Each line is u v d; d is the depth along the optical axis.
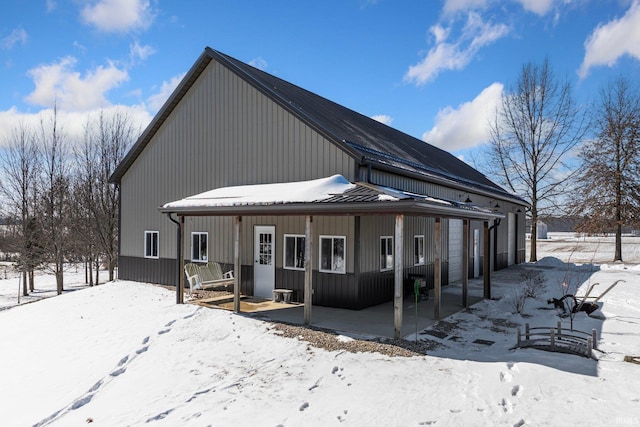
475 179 19.53
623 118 25.25
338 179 10.00
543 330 8.55
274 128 11.73
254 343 7.89
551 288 14.22
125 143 26.34
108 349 8.71
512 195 22.27
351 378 6.11
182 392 6.34
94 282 28.69
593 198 25.69
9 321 12.48
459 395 5.40
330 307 10.47
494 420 4.77
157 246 14.95
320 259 10.70
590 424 4.58
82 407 6.41
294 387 6.00
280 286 11.52
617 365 6.22
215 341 8.21
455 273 15.70
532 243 26.77
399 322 7.65
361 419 4.99
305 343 7.62
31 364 8.63
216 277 12.41
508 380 5.70
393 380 5.94
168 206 11.14
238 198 10.34
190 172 13.88
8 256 34.59
